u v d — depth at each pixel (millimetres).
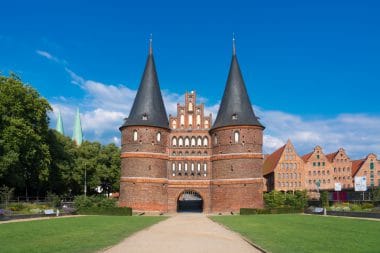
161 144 69000
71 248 19406
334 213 50469
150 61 71625
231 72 70812
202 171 70438
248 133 66750
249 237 24844
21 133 55594
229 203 65812
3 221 37000
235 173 66000
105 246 20438
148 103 69375
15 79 60750
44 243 20906
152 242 22609
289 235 25500
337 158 109938
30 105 59438
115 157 88875
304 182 102188
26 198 62656
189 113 71875
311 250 19031
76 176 78375
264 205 70562
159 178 67812
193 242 22781
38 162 60906
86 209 55062
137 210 65562
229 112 68375
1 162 52562
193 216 55469
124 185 66875
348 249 19266
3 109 55562
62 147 71875
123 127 68625
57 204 58344
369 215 44250
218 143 68312
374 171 109688
